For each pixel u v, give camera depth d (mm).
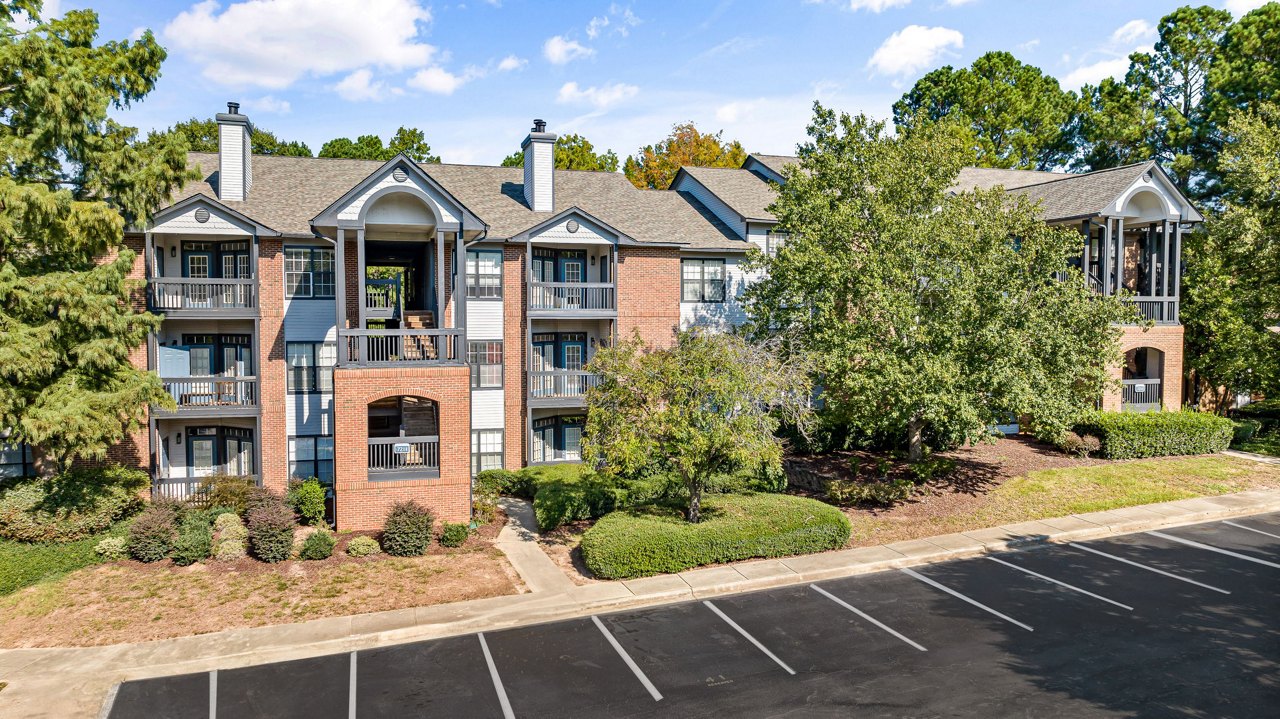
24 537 18422
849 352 20859
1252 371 31203
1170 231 31156
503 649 13812
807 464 25766
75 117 17578
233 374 24219
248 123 24844
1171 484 24109
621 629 14664
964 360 20578
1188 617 14844
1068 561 18297
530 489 24219
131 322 18953
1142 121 45219
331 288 24328
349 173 27656
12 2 17688
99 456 19109
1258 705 11508
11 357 16297
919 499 22562
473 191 28375
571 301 26719
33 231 17406
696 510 19031
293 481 22609
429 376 20641
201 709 11742
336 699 12016
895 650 13578
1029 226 22781
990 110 54719
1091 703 11633
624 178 32250
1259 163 28531
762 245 29344
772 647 13773
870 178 23312
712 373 18594
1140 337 30438
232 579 16875
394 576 17172
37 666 13125
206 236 23156
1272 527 20594
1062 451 27344
